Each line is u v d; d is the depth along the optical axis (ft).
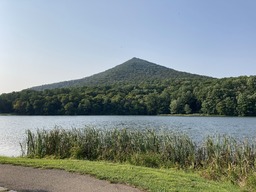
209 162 40.70
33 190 25.73
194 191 25.84
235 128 127.54
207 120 204.23
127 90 395.75
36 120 214.48
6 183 28.09
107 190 25.85
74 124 159.94
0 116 293.43
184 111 289.33
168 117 258.78
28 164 37.09
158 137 49.60
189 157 42.88
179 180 29.55
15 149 71.05
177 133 57.11
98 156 48.26
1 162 38.40
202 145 45.96
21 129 131.64
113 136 51.80
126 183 28.04
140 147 48.08
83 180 29.25
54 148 52.16
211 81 329.11
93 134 52.65
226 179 34.37
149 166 41.86
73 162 38.91
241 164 36.42
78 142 51.49
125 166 36.14
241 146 41.06
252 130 115.55
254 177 31.30
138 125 148.56
